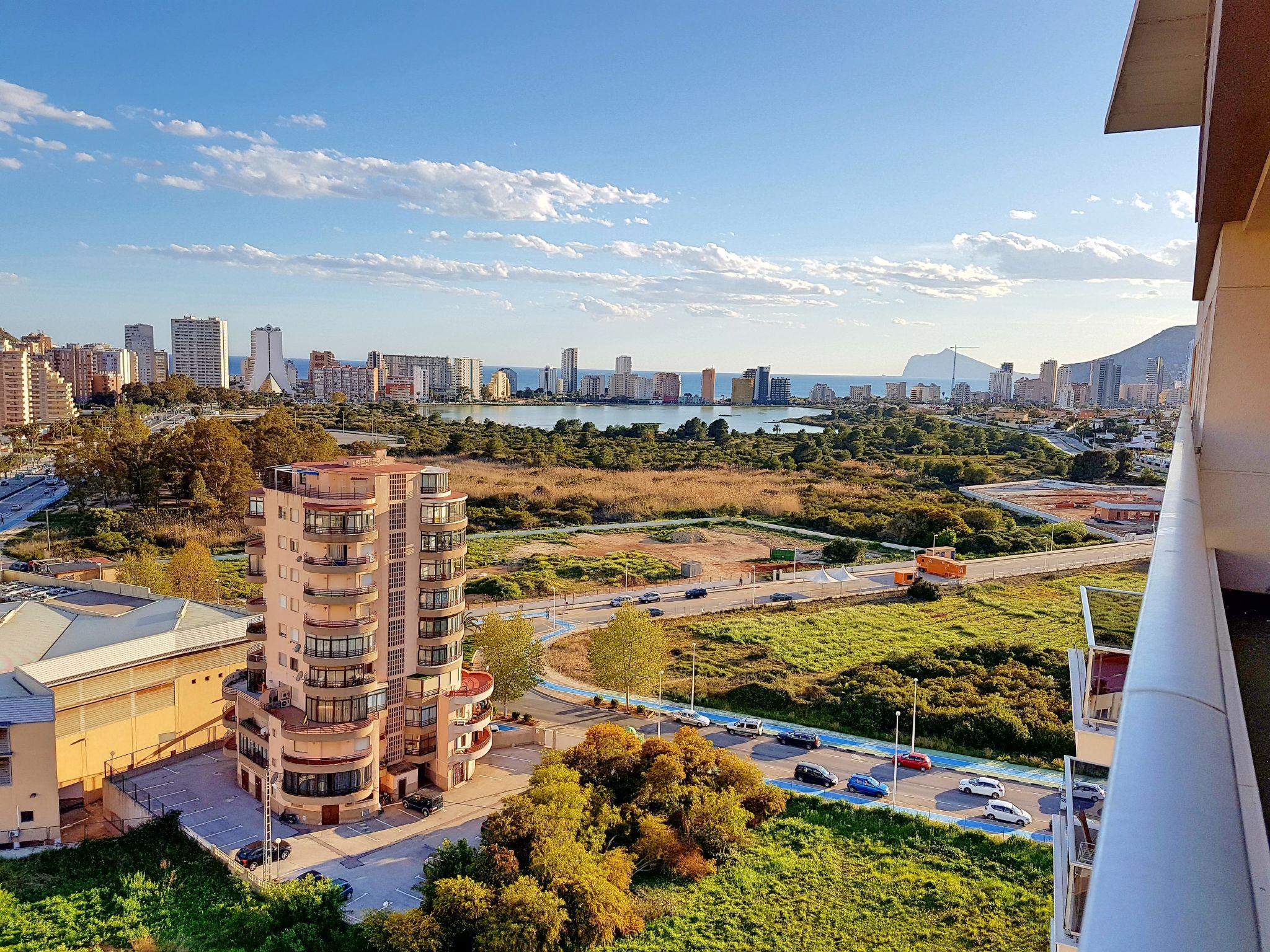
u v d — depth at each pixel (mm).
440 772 55188
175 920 41281
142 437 136125
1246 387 11391
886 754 62406
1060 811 21297
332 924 40531
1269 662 8867
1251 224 10602
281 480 54594
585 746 53062
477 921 38625
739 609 94375
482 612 92750
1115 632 13820
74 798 53062
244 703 56312
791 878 45781
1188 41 12297
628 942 39906
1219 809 3373
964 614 91000
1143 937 2605
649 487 164125
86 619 61719
